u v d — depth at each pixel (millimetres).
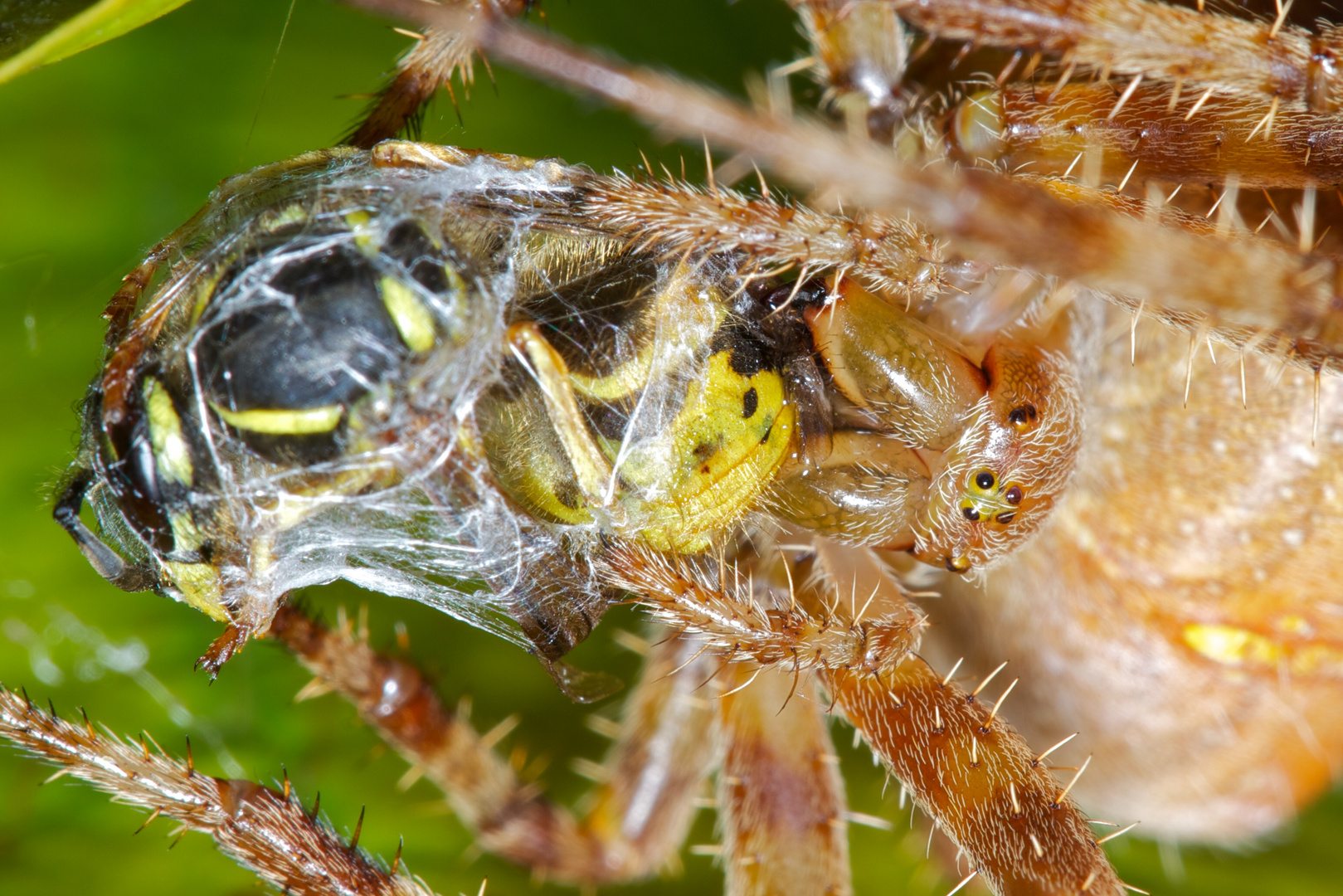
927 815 60
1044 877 59
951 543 59
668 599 57
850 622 59
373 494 56
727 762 62
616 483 57
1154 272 54
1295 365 59
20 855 65
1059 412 60
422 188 56
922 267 58
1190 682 65
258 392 55
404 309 55
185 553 55
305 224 56
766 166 57
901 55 60
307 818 59
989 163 60
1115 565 65
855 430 59
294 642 63
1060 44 57
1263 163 59
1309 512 63
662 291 57
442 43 58
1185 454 63
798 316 58
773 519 59
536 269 57
